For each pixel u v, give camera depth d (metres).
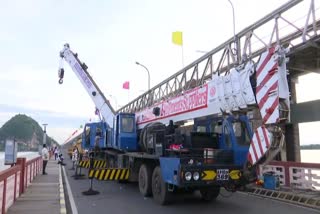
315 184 13.95
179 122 11.48
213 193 12.12
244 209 10.82
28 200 11.68
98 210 10.54
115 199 12.54
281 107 7.24
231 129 10.66
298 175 14.78
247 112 8.68
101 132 22.23
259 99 7.67
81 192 14.30
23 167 13.44
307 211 10.59
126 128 16.88
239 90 8.27
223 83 8.87
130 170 14.55
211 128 11.23
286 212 10.40
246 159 10.02
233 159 10.55
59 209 10.16
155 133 12.68
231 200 12.52
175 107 11.63
